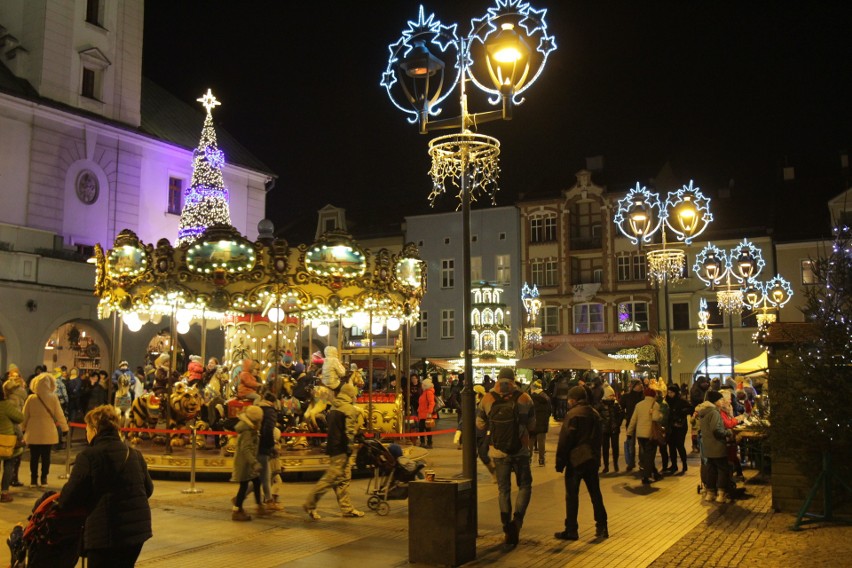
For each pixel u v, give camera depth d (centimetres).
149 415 1769
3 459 1225
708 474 1303
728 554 889
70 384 2255
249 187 4222
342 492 1127
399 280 1806
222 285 1684
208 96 2511
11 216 3009
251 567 825
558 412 3378
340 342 2045
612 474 1655
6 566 809
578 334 5222
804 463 1102
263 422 1138
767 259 4725
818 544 919
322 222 5953
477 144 1024
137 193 3525
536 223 5478
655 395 1507
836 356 1073
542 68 991
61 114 3192
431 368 4722
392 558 868
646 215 2295
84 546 582
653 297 5106
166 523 1075
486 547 931
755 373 2612
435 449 2184
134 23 3600
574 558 877
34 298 2820
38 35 3206
